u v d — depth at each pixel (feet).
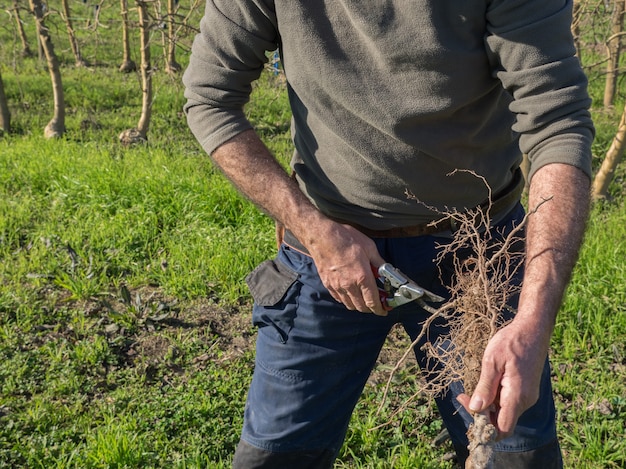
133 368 13.57
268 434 7.27
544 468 6.89
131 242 18.58
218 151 6.77
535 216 5.46
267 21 6.54
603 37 31.65
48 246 18.33
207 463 10.84
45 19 31.42
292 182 6.65
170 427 11.68
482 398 4.72
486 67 6.16
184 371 13.56
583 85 5.79
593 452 10.74
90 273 16.90
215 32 6.71
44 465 10.87
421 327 7.22
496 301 5.77
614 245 17.29
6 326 14.74
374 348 7.41
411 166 6.52
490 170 6.79
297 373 7.24
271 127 31.53
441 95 6.15
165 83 38.86
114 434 11.25
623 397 12.23
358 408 12.08
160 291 16.69
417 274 7.02
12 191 22.53
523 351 4.78
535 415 6.80
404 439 11.37
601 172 21.77
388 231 6.97
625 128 21.01
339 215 7.10
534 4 5.71
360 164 6.66
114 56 48.88
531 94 5.78
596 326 13.92
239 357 13.92
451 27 5.96
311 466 7.45
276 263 7.47
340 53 6.29
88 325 15.01
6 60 45.55
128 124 32.27
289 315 7.20
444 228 6.91
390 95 6.25
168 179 21.88
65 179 22.29
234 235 18.81
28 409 11.95
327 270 6.44
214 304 16.06
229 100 6.82
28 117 33.32
